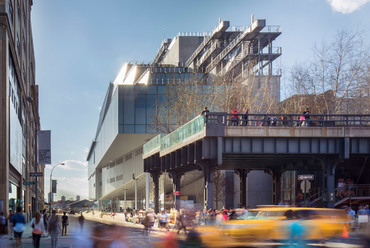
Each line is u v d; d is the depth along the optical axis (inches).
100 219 3314.5
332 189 1517.0
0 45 1533.0
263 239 844.0
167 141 2009.1
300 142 1488.7
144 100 3437.5
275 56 3405.5
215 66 3747.5
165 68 4234.7
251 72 2721.5
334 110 2090.3
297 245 828.6
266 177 3026.6
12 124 1753.2
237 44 3447.3
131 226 2080.5
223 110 2532.0
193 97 2637.8
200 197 3531.0
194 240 909.8
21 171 2258.9
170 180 3449.8
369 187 1919.3
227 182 3088.1
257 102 2593.5
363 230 1285.7
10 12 1699.1
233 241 871.1
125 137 3543.3
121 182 5137.8
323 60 2181.3
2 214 1286.9
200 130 1503.4
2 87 1528.1
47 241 1202.6
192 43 4808.1
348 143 1475.1
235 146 1470.2
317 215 848.3
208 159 1599.4
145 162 2529.5
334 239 843.4
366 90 2166.6
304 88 2249.0
